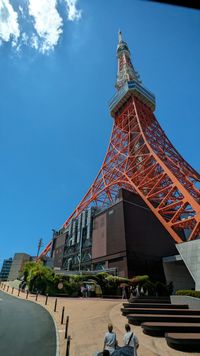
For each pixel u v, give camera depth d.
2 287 50.28
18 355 10.49
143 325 14.42
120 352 8.02
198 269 31.22
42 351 11.02
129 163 64.00
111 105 85.19
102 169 72.44
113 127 80.88
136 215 49.59
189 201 38.09
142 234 47.75
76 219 65.19
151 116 77.50
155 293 38.53
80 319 17.88
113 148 74.31
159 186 53.47
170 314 17.38
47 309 22.00
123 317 18.09
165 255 48.97
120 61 100.12
